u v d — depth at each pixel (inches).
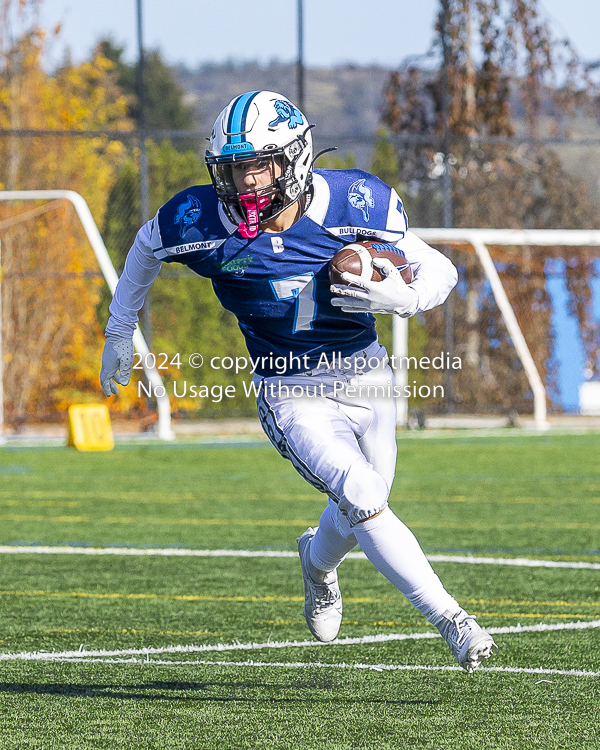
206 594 781.3
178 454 1924.2
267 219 496.4
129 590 797.2
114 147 2952.8
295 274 502.9
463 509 1242.0
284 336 519.5
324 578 557.3
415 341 2714.1
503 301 2482.8
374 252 492.1
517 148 3127.5
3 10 2827.3
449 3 2997.0
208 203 508.7
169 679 552.4
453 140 2568.9
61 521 1160.8
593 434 2321.6
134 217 2709.2
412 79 3105.3
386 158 2908.5
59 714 490.0
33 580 837.2
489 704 502.6
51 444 2151.8
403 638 644.7
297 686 538.0
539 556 937.5
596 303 2908.5
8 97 2827.3
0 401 2282.2
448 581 824.3
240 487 1464.1
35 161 2741.1
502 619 693.9
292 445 506.3
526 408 2844.5
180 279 2559.1
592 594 773.3
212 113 5895.7
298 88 2546.8
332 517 518.3
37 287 2529.5
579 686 533.3
